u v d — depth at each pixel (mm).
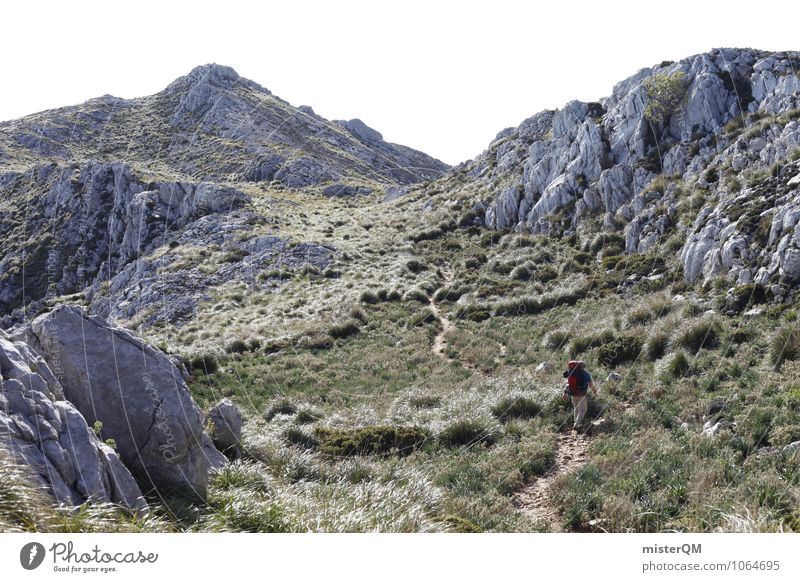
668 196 31312
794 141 25562
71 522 5371
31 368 6844
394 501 8773
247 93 125062
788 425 9758
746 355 13531
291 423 15898
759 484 7926
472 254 40594
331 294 35875
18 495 5230
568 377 13055
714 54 38500
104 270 54406
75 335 8055
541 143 46562
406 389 19328
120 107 119438
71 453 6078
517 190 44594
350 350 26016
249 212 55625
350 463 11844
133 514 6086
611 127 40500
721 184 28016
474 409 14898
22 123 106062
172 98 122938
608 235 32938
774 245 18875
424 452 13031
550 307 26969
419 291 34031
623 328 19391
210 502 7562
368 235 50375
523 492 10336
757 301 16812
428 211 54312
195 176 88688
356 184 84812
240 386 21047
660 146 36750
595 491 9203
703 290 20203
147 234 55438
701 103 35875
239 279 41594
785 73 33906
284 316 32750
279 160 91625
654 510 8227
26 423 5914
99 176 62906
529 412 14352
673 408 12227
